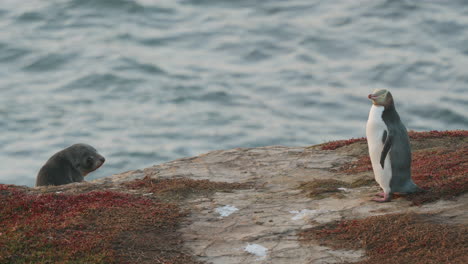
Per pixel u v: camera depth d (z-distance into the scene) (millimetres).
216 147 132750
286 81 168875
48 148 131250
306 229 43375
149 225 44125
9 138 136000
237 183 55562
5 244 40062
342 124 142500
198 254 40250
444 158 55781
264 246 41094
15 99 156875
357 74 171000
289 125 142500
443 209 43375
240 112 150625
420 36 195125
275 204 48844
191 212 47406
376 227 41656
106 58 183625
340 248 40094
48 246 40219
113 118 147375
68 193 52344
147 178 57094
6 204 47219
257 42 197125
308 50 190250
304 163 62094
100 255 39031
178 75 173250
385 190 46688
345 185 52844
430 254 37500
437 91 157250
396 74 168875
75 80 169250
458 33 195250
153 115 149375
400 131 45906
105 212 46031
